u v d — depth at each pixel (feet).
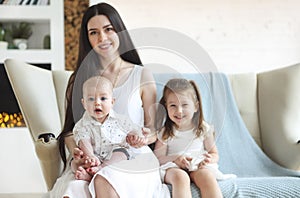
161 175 6.48
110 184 5.77
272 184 6.47
